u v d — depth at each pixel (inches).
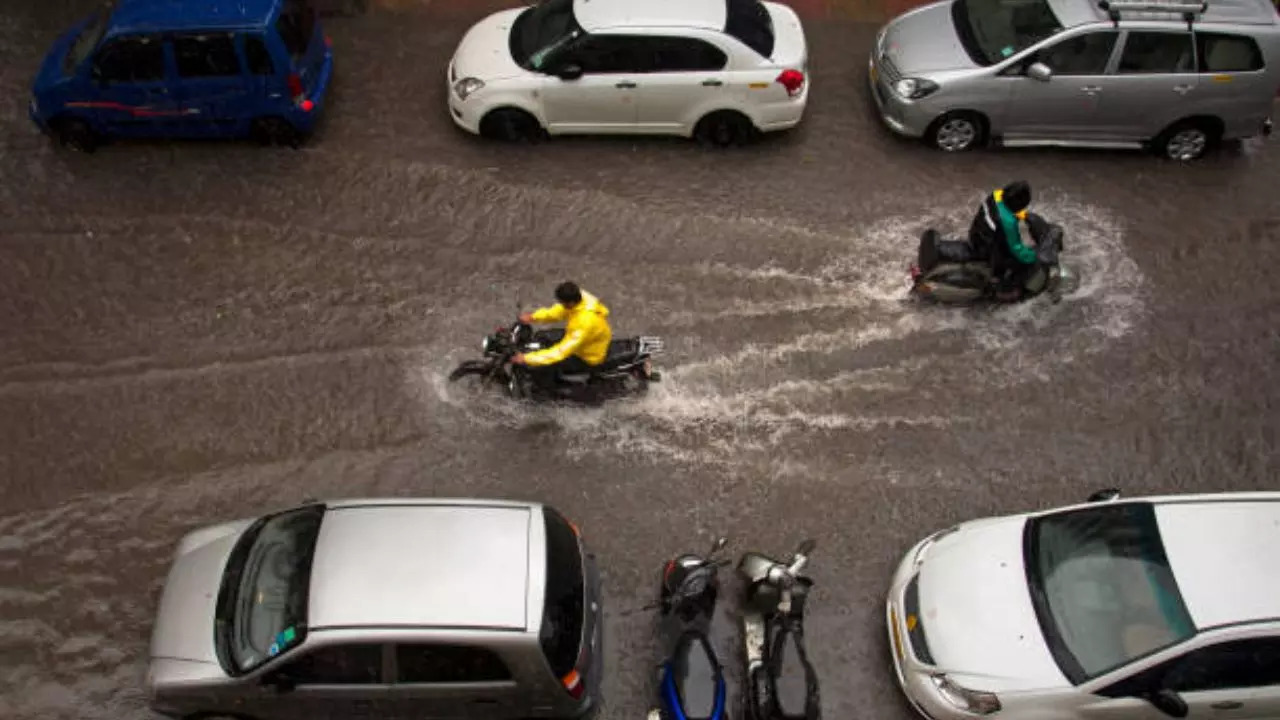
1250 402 377.4
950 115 445.7
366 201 430.0
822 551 334.3
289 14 427.5
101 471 346.0
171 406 363.3
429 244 415.8
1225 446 365.1
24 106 458.0
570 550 293.6
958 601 294.2
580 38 426.9
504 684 267.4
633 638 313.9
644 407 368.5
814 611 320.8
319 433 358.6
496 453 354.6
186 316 388.8
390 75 482.6
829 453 358.6
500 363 354.3
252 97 425.1
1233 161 463.2
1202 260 422.0
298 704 270.7
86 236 412.2
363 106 468.4
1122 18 426.0
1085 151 466.0
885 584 328.2
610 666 307.7
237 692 267.4
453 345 383.9
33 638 309.6
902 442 362.6
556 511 305.4
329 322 389.1
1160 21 424.5
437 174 442.0
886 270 414.3
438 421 362.9
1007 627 286.0
